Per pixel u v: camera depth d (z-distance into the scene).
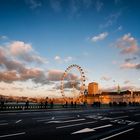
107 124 15.49
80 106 51.06
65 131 11.55
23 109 33.56
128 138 9.85
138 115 26.47
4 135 9.77
